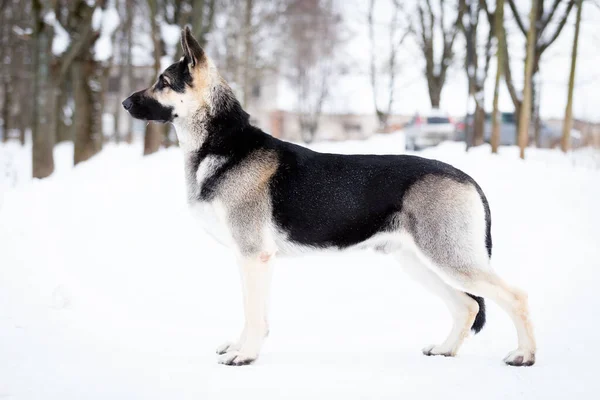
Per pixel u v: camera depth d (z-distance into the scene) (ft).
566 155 46.06
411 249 15.44
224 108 16.06
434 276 16.06
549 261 24.25
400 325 18.48
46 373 13.35
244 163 15.75
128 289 21.43
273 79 145.79
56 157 59.41
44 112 40.52
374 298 21.13
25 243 25.27
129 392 12.33
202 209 16.05
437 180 14.98
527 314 14.42
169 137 60.64
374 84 109.81
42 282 21.20
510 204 30.99
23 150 69.51
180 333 17.43
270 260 15.53
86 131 47.21
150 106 16.17
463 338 15.67
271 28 102.99
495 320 18.83
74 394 12.16
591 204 30.63
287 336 17.47
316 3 122.21
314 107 136.87
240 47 87.20
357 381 13.08
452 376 13.39
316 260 25.09
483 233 14.90
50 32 40.45
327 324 18.63
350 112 147.74
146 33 90.63
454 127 68.64
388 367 14.16
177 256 25.18
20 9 72.84
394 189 15.11
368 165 15.55
